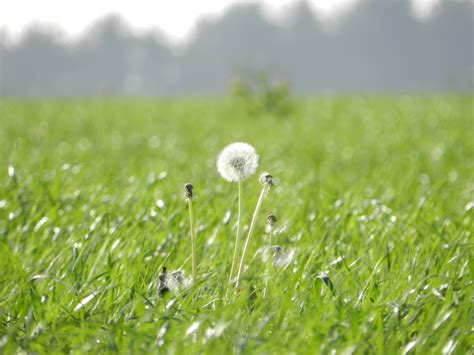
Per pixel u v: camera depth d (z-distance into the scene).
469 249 6.34
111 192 10.47
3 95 51.44
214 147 19.66
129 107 37.69
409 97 39.75
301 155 17.88
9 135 21.58
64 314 5.33
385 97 40.62
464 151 18.50
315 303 5.36
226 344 4.46
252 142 21.19
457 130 24.41
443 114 30.14
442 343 4.57
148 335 4.75
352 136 23.50
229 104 37.31
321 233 7.53
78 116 30.89
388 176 13.46
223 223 7.72
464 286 5.33
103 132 24.42
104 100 44.16
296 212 8.59
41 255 7.04
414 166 14.81
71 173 12.35
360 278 6.11
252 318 5.00
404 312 5.07
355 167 15.60
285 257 5.80
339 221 7.91
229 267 6.51
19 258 7.01
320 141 21.88
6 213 8.84
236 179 5.49
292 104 31.59
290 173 13.62
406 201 10.02
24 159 14.95
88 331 4.78
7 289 6.08
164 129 25.88
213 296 5.54
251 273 6.16
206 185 11.22
